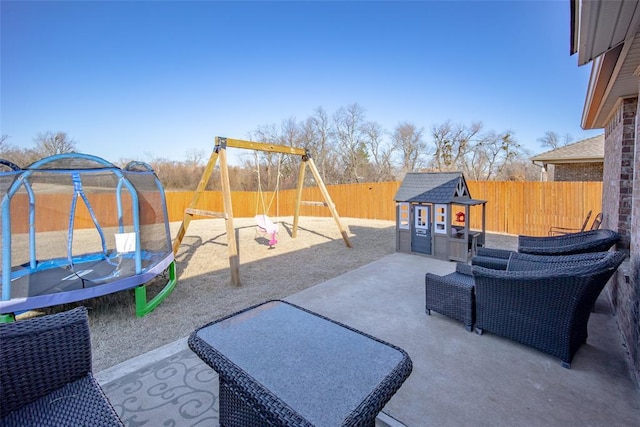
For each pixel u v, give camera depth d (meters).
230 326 1.96
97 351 2.84
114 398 2.13
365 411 1.21
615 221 3.89
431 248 6.17
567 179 10.76
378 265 5.64
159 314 3.70
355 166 25.42
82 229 10.56
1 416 1.33
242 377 1.41
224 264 6.14
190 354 2.71
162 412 2.00
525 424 1.83
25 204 5.60
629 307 2.58
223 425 1.76
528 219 9.33
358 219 13.98
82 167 4.19
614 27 1.91
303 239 8.75
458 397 2.08
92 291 3.34
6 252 3.06
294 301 3.96
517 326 2.63
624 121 3.61
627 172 3.61
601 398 2.04
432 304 3.35
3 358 1.36
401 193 6.64
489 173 23.64
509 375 2.31
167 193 14.59
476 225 10.23
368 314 3.48
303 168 8.45
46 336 1.48
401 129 25.02
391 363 1.54
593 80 3.10
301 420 1.16
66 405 1.41
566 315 2.34
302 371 1.47
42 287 3.54
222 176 5.03
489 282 2.75
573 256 2.78
